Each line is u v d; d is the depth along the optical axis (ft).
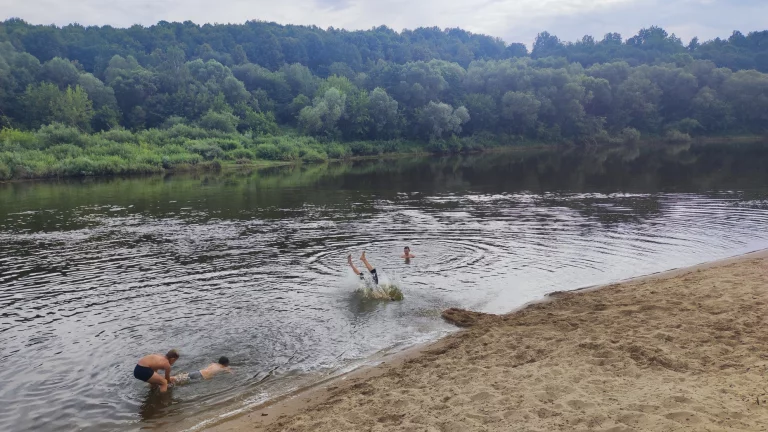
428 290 52.80
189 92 309.83
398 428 26.08
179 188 145.28
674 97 351.87
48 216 100.32
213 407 32.42
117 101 301.84
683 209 96.07
